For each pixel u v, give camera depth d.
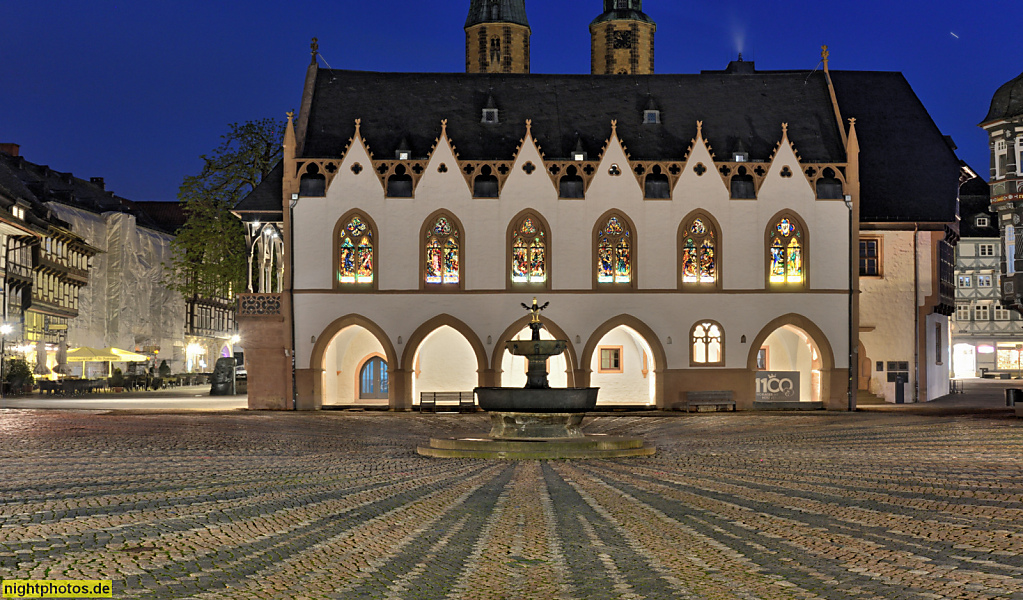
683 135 47.81
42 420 34.38
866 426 33.62
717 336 45.72
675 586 10.49
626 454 23.88
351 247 45.09
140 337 95.94
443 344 48.12
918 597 9.89
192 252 57.50
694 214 45.69
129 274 94.12
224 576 10.76
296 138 46.34
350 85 48.72
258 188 47.28
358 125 45.12
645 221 45.56
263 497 16.61
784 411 44.25
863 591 10.16
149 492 16.98
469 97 48.91
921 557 11.69
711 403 44.34
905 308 49.62
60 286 79.62
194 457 22.91
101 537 12.73
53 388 59.41
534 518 14.66
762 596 10.04
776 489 17.78
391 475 19.92
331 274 44.75
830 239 46.06
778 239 46.00
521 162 45.50
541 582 10.70
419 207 45.09
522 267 45.44
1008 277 45.38
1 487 17.36
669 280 45.56
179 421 34.84
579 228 45.41
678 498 16.69
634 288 45.44
